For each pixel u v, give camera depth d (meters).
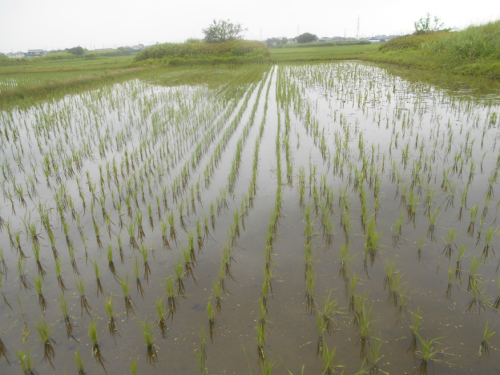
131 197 5.40
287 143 7.30
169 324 2.93
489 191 5.01
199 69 26.78
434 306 2.99
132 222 4.63
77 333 2.88
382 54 28.45
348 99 12.38
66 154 7.61
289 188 5.54
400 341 2.67
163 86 17.80
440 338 2.67
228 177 5.77
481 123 8.44
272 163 6.67
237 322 2.92
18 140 8.82
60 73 26.70
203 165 6.71
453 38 18.77
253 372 2.46
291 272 3.54
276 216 4.65
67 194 5.59
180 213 4.64
